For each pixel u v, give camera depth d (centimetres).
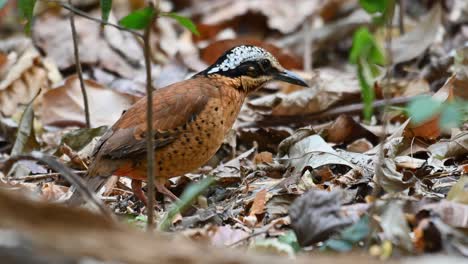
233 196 1105
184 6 2131
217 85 1136
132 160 1053
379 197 968
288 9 1989
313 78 1472
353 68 1775
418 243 830
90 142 1330
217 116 1105
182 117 1073
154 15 807
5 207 624
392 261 688
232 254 649
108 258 627
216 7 2061
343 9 1970
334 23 1894
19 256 637
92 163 1061
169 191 1114
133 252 628
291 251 829
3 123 1442
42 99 1530
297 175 1111
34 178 1231
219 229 913
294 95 1441
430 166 1103
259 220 991
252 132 1374
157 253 630
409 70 1588
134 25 806
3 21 2047
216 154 1339
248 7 1988
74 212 634
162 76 1680
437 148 1166
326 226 846
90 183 1033
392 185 988
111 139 1052
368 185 1014
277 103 1449
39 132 1468
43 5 1956
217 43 1702
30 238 639
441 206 888
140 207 1131
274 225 930
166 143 1064
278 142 1372
